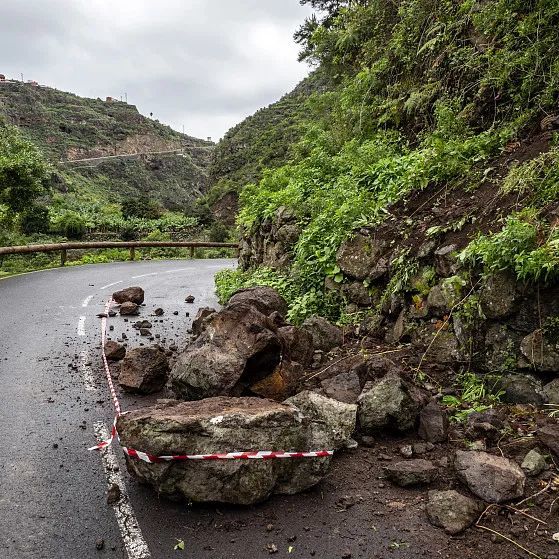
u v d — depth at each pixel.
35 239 25.45
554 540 2.87
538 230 4.44
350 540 2.95
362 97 11.61
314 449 3.46
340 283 7.00
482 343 4.55
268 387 4.58
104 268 17.48
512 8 7.31
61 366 6.11
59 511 3.24
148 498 3.39
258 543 2.93
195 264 20.55
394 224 6.64
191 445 3.23
